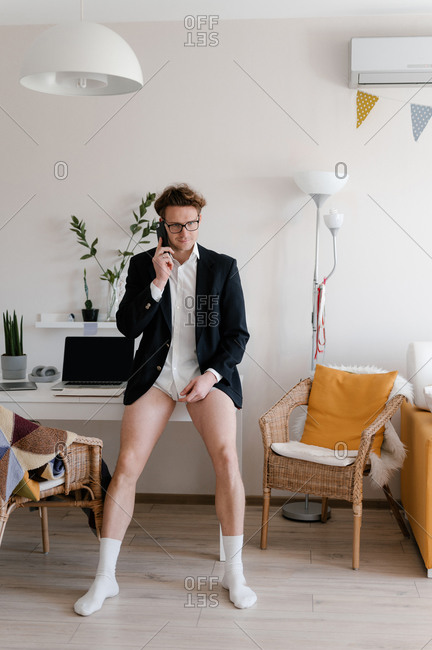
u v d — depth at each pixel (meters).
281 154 3.28
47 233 3.39
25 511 3.28
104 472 2.57
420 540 2.63
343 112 3.24
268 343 3.36
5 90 3.34
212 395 2.57
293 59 3.24
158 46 3.28
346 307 3.31
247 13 3.19
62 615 2.25
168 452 3.43
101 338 3.14
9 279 3.42
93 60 2.14
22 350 3.21
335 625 2.18
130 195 3.34
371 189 3.26
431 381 2.94
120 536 2.42
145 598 2.37
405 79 3.11
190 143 3.31
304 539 2.92
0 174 3.38
